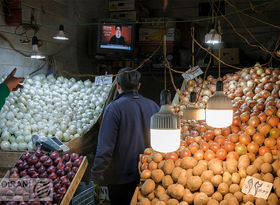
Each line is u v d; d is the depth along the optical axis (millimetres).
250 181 2053
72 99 4285
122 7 6172
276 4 6066
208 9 6523
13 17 4258
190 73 3508
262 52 5770
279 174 2035
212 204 2006
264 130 2277
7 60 4316
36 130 3650
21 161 2580
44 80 4570
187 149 2316
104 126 2588
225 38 6383
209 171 2123
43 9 4949
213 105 1929
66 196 2408
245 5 6250
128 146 2600
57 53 5305
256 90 3303
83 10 6020
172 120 1702
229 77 3955
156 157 2312
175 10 6785
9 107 3844
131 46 5848
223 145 2354
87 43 6223
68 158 2715
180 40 6355
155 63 5883
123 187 2623
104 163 2533
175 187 2109
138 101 2697
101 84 4512
